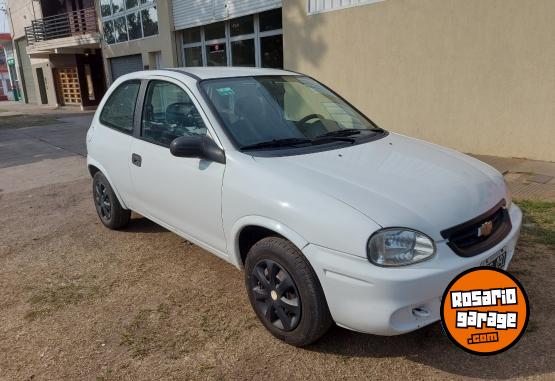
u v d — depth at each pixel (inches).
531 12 269.1
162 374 108.3
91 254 177.8
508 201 125.3
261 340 119.0
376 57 354.0
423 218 99.4
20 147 450.6
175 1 584.4
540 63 271.3
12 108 1061.1
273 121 140.0
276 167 116.8
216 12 522.3
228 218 124.0
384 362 108.7
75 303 141.9
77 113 823.1
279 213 108.6
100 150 186.1
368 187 107.5
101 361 114.0
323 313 106.1
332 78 390.0
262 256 115.7
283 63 433.1
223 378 106.0
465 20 298.5
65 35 908.0
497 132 299.0
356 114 164.7
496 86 292.8
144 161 157.5
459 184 113.7
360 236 96.1
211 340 120.0
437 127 329.7
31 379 108.8
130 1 682.8
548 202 204.8
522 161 283.6
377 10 344.8
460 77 309.3
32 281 158.2
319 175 112.3
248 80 152.8
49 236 199.6
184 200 140.7
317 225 101.6
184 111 143.4
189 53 599.2
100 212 203.5
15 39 1234.0
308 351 113.6
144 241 187.5
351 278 97.2
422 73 328.8
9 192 279.3
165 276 156.4
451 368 105.7
